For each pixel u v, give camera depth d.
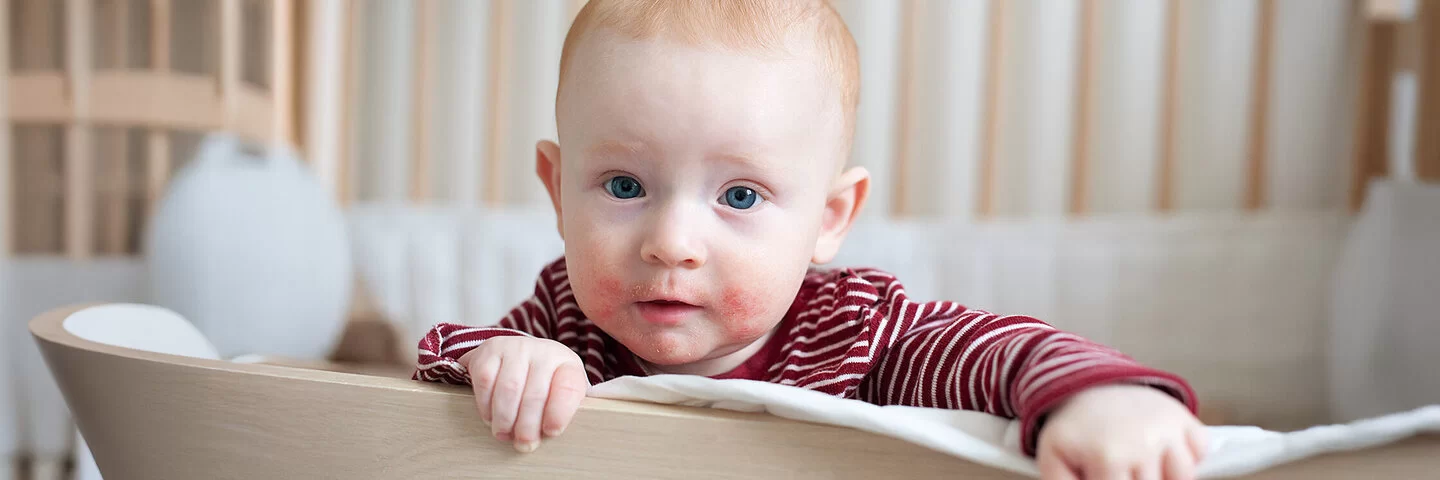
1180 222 1.80
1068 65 2.02
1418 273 1.46
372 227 2.12
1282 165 1.88
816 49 0.61
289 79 2.03
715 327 0.58
